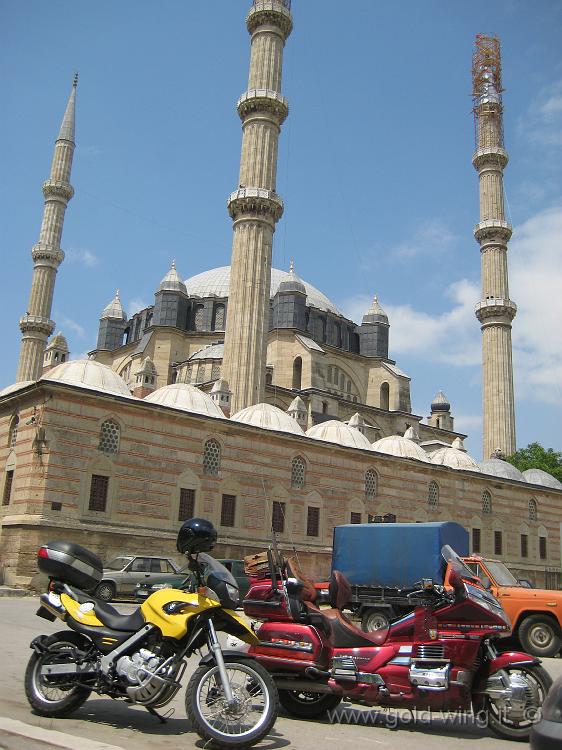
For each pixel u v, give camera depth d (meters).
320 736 9.26
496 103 75.62
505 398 68.81
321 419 63.09
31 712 9.30
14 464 33.81
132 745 8.03
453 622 10.19
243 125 55.75
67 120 71.69
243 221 52.72
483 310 70.81
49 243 68.38
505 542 53.44
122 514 33.91
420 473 48.56
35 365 66.25
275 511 40.22
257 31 56.88
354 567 25.08
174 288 73.94
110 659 8.85
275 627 10.33
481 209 73.81
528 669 10.07
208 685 8.61
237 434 39.31
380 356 78.50
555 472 68.31
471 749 9.00
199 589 9.02
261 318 51.19
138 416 35.31
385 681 10.08
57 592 9.73
